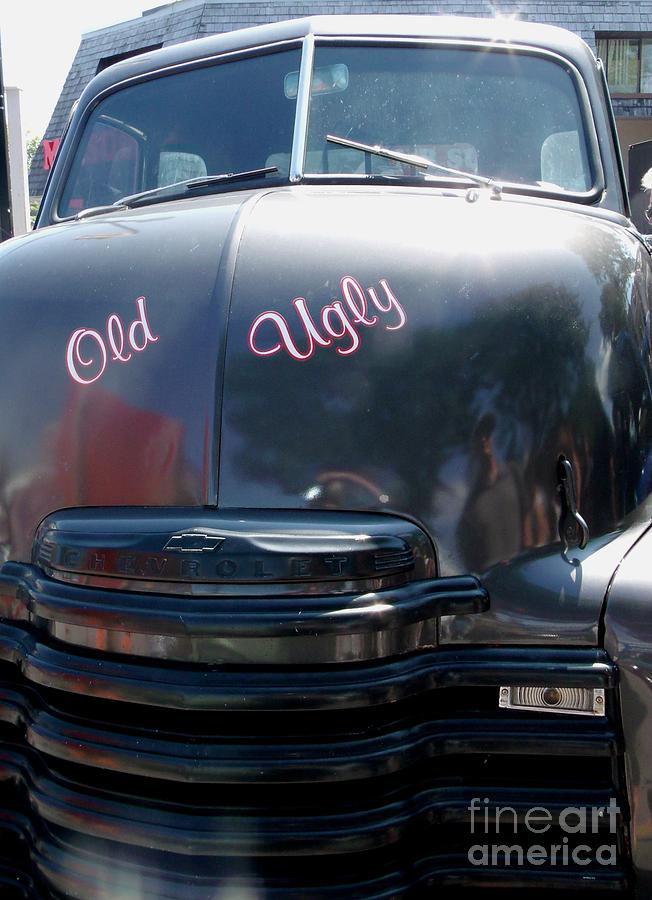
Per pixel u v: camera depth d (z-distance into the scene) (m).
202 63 2.64
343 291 1.62
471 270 1.67
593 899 1.48
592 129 2.44
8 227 5.62
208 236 1.73
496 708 1.50
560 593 1.51
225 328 1.58
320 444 1.53
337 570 1.44
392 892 1.43
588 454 1.62
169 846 1.42
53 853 1.50
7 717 1.60
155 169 2.61
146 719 1.47
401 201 1.90
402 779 1.47
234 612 1.42
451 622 1.51
